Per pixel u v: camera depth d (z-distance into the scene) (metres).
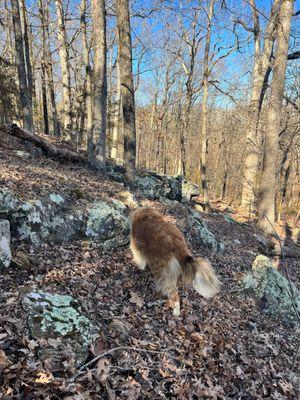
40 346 1.11
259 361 1.57
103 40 3.42
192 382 1.26
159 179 4.45
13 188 2.02
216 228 3.90
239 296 2.16
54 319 1.23
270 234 4.24
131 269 1.92
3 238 1.58
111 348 1.25
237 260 2.86
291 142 4.68
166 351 1.37
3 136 3.56
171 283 1.66
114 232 2.20
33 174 2.47
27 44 4.69
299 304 2.17
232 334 1.69
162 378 1.22
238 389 1.35
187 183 5.55
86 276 1.71
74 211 2.16
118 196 2.87
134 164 3.60
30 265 1.63
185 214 3.50
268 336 1.81
